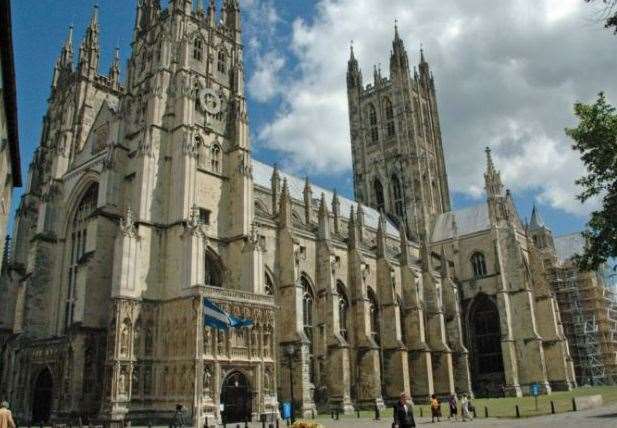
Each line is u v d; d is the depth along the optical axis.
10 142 43.72
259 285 70.56
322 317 84.19
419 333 100.56
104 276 68.00
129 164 74.31
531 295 115.06
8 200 47.06
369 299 97.50
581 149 37.53
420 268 111.94
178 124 72.94
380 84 154.25
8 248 93.31
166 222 69.19
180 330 61.66
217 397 58.44
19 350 74.38
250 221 75.75
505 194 124.44
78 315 65.62
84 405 61.88
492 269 120.25
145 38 83.12
